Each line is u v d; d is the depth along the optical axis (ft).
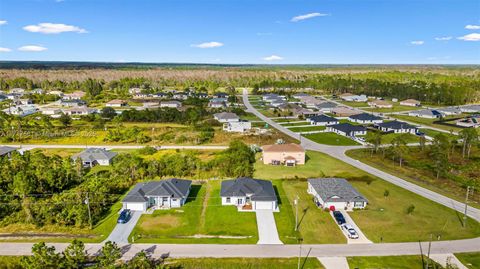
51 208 163.84
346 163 257.14
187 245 142.82
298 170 240.32
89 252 136.98
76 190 180.04
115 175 209.97
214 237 149.48
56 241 145.79
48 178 191.72
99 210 169.68
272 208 178.19
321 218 167.53
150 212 173.78
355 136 349.41
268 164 254.27
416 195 195.83
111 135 319.68
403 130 363.15
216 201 187.52
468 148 279.69
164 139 322.75
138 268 121.90
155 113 410.31
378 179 222.28
